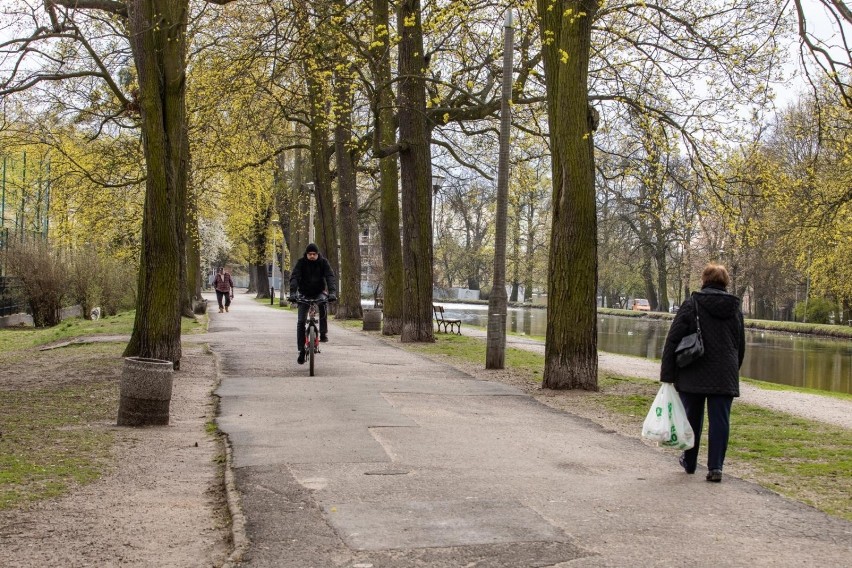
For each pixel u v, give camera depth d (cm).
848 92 1739
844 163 2362
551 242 1573
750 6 1866
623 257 7750
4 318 4266
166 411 1080
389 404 1261
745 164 1941
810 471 889
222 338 2548
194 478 788
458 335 3053
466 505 689
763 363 3328
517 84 2173
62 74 1792
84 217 3653
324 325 1672
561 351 1554
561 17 1524
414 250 2591
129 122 2908
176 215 1641
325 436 989
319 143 3925
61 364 1803
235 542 581
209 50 2425
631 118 2012
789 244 2847
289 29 1775
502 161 1906
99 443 935
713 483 803
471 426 1100
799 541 611
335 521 635
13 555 551
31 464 813
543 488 759
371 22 2133
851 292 4647
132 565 540
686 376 816
